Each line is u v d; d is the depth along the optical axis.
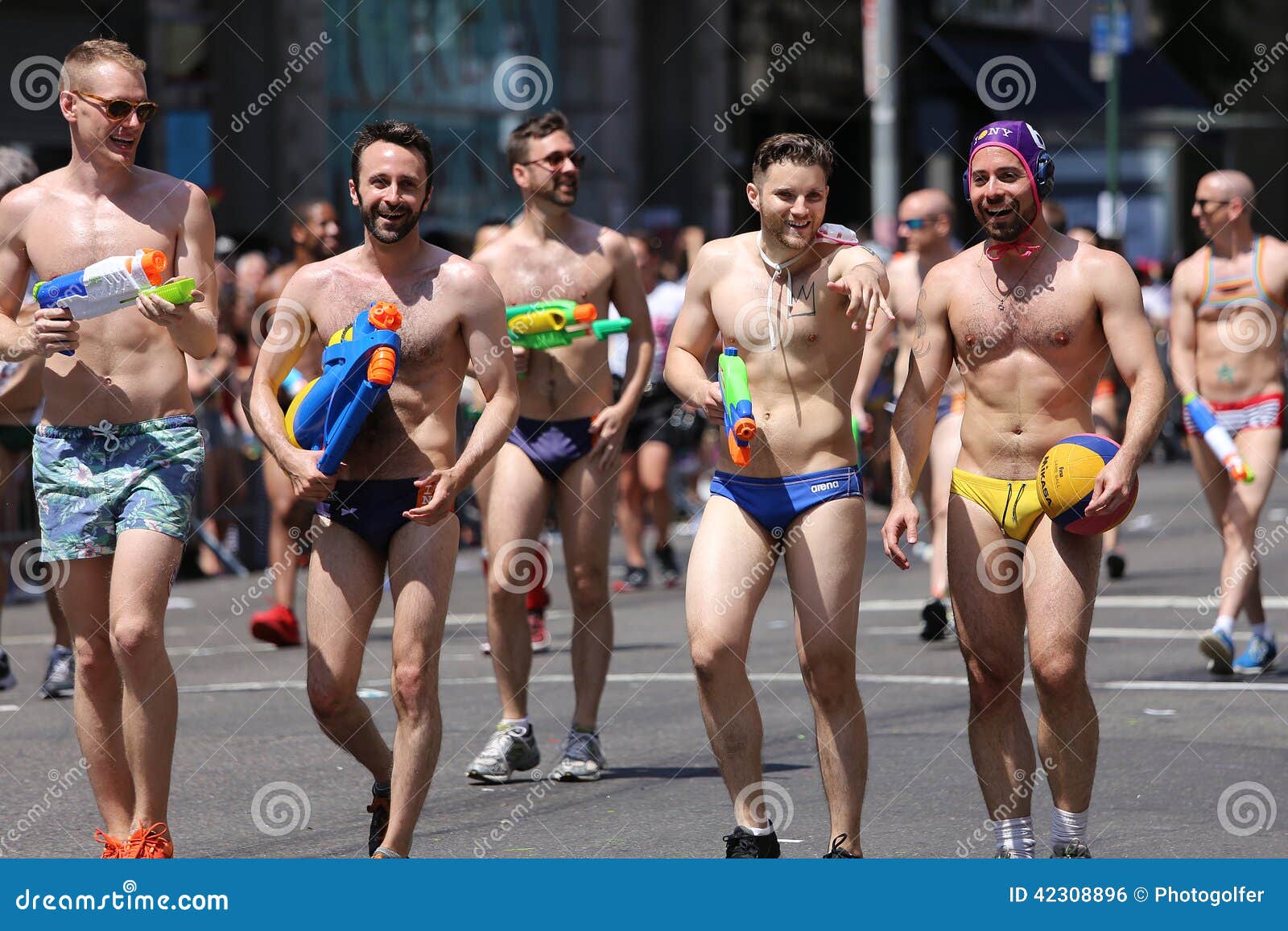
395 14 70.62
